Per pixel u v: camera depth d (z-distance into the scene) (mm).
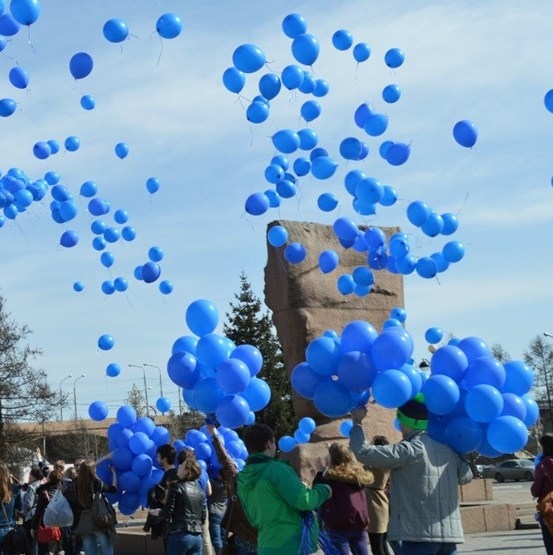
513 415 6773
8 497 11445
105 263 13273
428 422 6781
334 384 7129
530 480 45406
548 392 58438
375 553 10961
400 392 6586
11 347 43062
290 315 15977
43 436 46094
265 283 16750
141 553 15789
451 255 10914
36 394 42844
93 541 10914
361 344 6984
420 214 10516
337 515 8875
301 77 10625
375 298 16594
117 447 11273
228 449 11430
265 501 6066
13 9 9422
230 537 7504
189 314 7793
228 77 10297
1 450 41781
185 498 9344
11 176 12453
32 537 12883
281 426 38438
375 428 15820
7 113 11352
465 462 6793
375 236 11406
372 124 10711
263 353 39844
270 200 11797
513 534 15812
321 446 15141
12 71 10969
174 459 10633
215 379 7578
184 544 9281
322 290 16109
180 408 52188
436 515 6445
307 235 16203
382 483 10969
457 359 6852
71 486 11383
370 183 10477
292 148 10875
